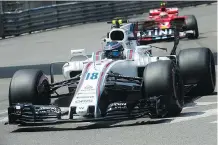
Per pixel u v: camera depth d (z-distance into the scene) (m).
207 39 75.62
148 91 28.52
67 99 37.22
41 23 108.75
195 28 76.56
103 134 26.30
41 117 27.88
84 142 24.89
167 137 24.92
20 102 29.77
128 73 31.78
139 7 129.88
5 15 102.56
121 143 24.30
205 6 141.88
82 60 35.56
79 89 27.84
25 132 28.00
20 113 27.77
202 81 34.47
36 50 79.25
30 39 95.94
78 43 83.06
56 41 88.88
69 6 114.62
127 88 31.59
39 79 30.39
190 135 25.08
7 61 69.38
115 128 27.53
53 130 28.09
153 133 25.86
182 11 130.38
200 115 29.39
